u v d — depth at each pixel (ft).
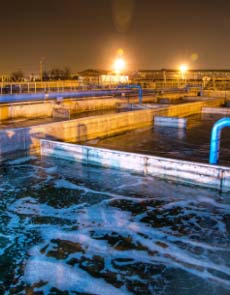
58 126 46.80
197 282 16.78
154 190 29.68
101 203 26.99
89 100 94.22
